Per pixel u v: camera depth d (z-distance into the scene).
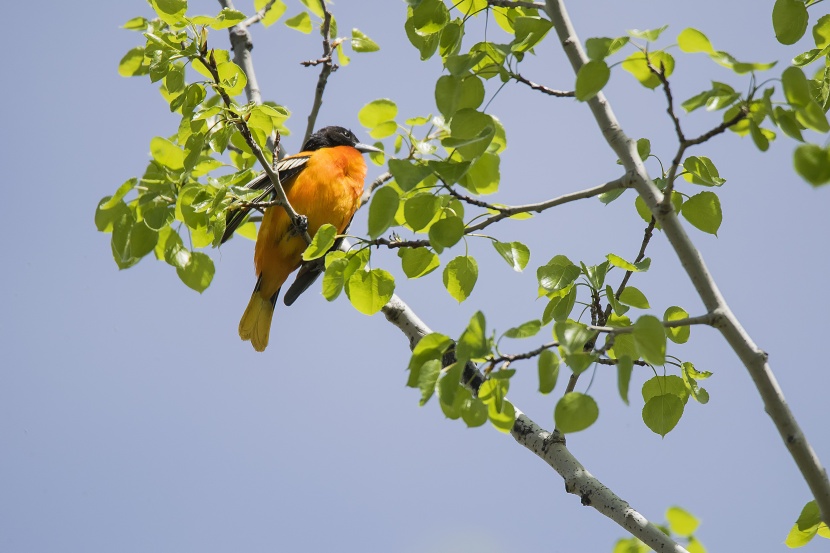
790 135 6.49
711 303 7.25
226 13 8.91
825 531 8.16
